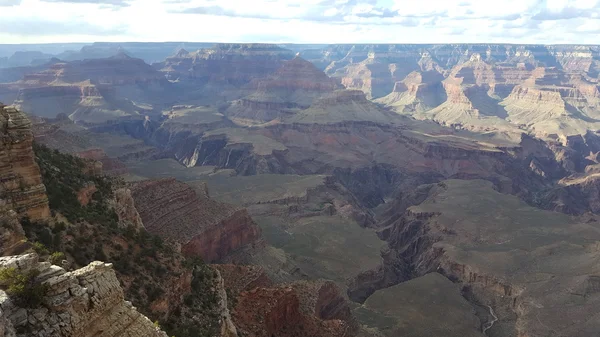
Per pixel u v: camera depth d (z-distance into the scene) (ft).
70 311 71.41
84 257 130.00
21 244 107.65
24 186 126.00
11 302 66.74
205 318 146.92
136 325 84.58
